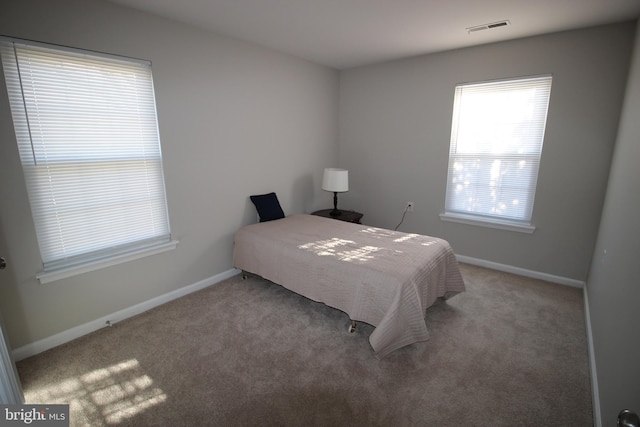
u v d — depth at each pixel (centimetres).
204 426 156
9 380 150
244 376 189
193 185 286
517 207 329
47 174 206
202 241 301
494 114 326
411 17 246
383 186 421
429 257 240
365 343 221
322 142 426
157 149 259
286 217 361
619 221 194
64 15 199
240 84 311
